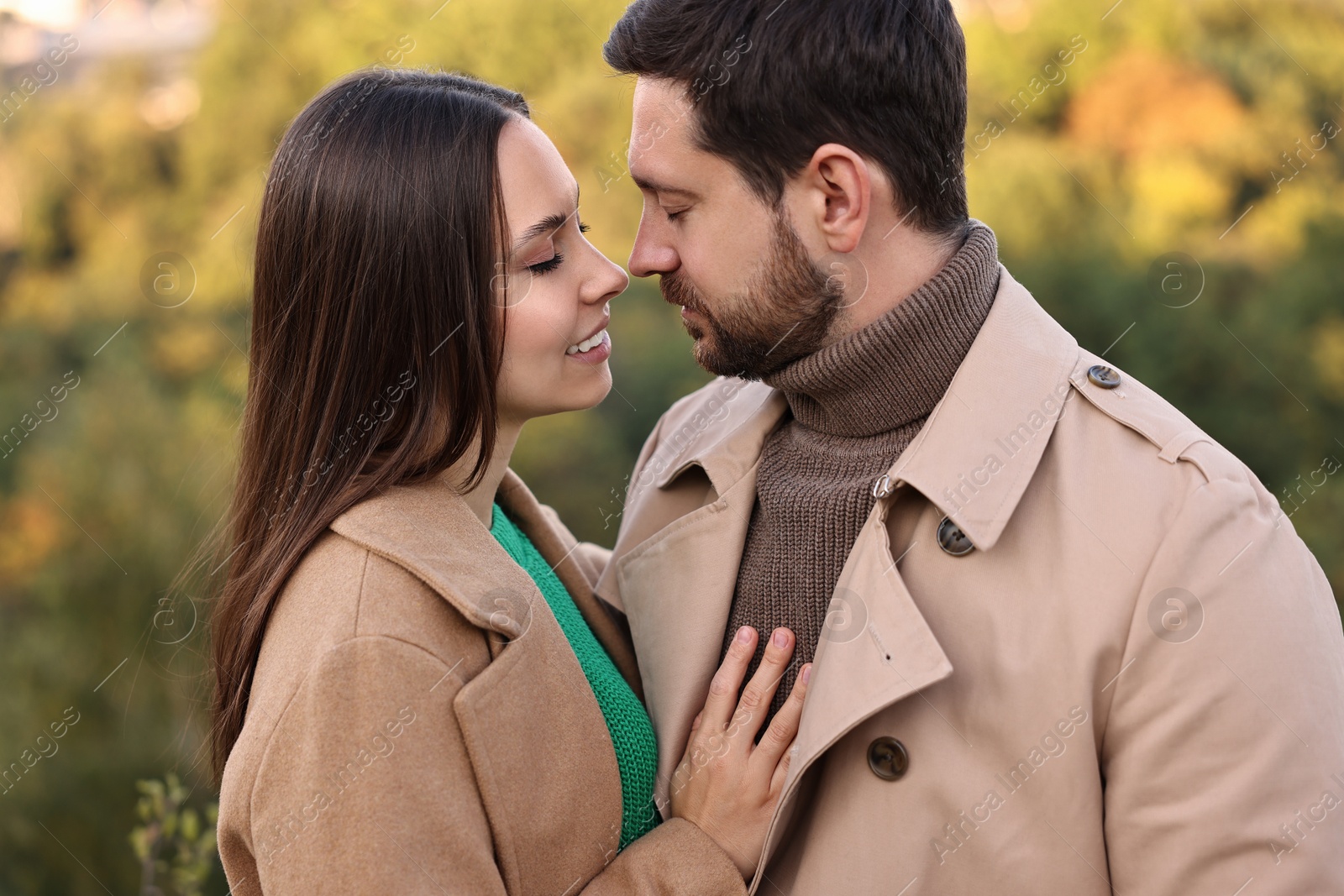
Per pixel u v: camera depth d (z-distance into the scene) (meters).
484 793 0.99
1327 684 0.98
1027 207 8.08
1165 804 0.99
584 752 1.09
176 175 8.93
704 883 1.08
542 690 1.07
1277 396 7.60
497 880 0.98
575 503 7.34
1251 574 0.98
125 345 7.70
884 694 1.04
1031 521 1.08
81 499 4.47
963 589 1.08
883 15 1.10
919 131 1.13
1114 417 1.10
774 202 1.14
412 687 0.97
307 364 1.14
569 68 6.62
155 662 4.02
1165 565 0.99
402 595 1.01
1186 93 8.20
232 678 1.13
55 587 4.20
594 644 1.29
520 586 1.09
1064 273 7.90
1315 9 8.49
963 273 1.14
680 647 1.25
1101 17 8.40
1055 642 1.03
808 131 1.11
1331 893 0.94
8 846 3.68
